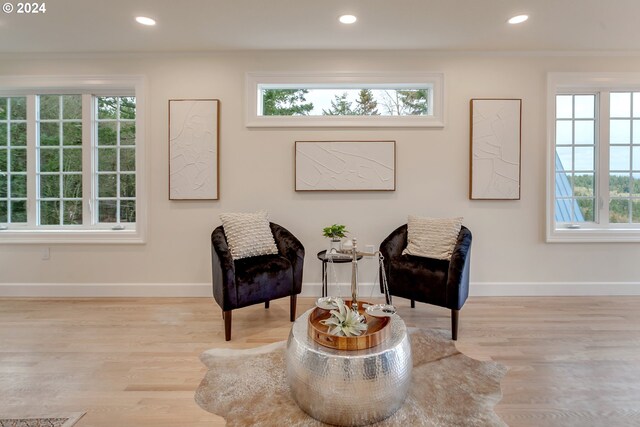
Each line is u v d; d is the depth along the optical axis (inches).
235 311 112.1
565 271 125.9
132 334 94.9
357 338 57.9
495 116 122.9
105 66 124.0
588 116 128.5
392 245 109.1
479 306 115.2
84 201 128.8
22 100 129.3
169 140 124.1
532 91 123.6
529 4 92.5
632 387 69.5
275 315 109.0
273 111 129.5
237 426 58.8
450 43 116.2
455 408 62.6
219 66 124.2
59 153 129.3
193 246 126.6
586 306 114.7
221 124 125.0
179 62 124.0
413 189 125.5
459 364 78.1
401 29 106.7
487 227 125.4
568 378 72.6
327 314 68.7
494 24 103.6
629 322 101.5
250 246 103.3
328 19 100.4
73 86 124.6
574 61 123.0
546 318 104.7
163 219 126.1
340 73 123.6
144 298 125.0
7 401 65.6
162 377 73.7
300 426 58.1
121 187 130.2
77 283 126.6
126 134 129.5
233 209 126.3
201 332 96.5
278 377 73.5
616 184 128.6
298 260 103.1
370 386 56.3
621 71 122.7
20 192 129.9
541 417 60.6
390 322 65.5
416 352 83.7
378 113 129.1
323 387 56.7
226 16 98.6
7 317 106.4
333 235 104.1
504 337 91.8
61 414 62.0
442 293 91.8
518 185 123.6
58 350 85.5
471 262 126.1
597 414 61.4
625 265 125.6
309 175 124.5
